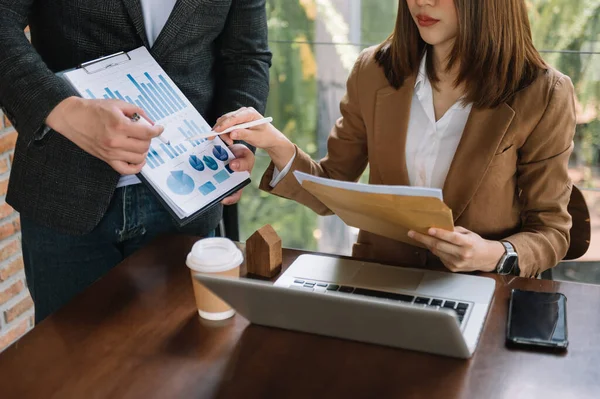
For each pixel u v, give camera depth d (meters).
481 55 1.41
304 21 2.32
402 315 1.03
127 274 1.40
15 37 1.46
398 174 1.57
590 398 1.02
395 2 2.21
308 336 1.18
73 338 1.20
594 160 2.20
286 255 1.45
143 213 1.63
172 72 1.59
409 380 1.07
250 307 1.16
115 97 1.43
